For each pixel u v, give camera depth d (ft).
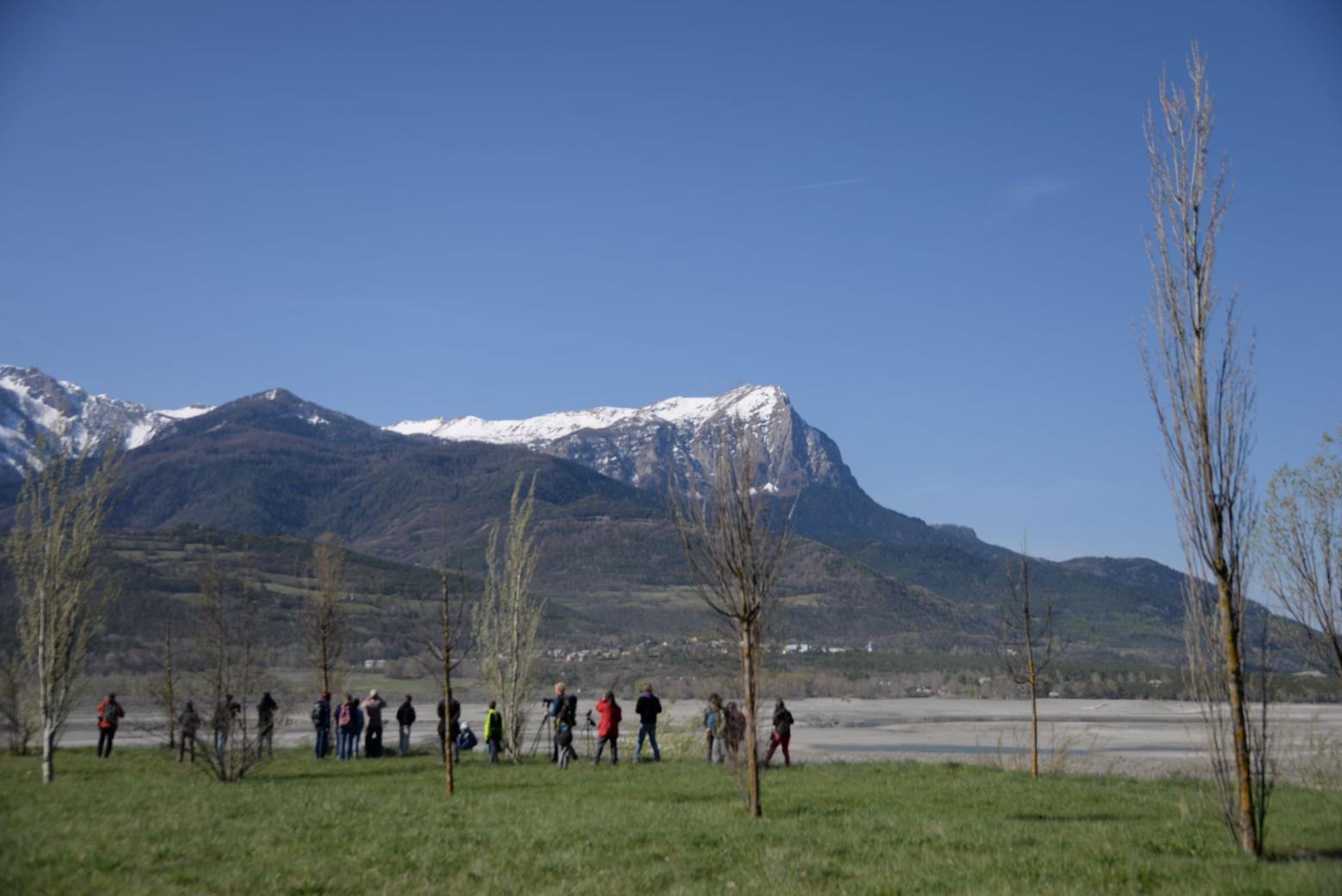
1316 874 43.68
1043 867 47.16
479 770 104.47
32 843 52.44
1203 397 49.34
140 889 42.24
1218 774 51.42
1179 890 41.27
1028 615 100.68
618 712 108.17
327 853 51.37
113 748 143.54
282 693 153.69
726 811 68.44
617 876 45.78
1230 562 49.60
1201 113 50.31
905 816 65.57
